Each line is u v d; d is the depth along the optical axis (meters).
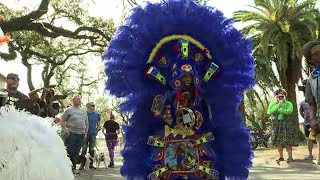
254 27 25.95
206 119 4.83
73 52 30.09
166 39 4.77
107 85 4.74
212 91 4.81
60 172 2.32
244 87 4.85
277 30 25.61
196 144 4.74
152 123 4.86
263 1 25.72
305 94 5.99
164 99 4.76
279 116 12.10
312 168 11.02
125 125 4.85
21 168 2.22
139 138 4.83
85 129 11.00
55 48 29.17
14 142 2.28
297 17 25.50
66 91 42.06
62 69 41.50
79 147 10.87
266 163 13.05
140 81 4.75
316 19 26.17
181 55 4.71
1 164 2.23
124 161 4.84
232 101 4.79
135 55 4.73
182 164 4.73
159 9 4.78
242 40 4.84
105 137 14.45
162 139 4.79
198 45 4.79
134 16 4.78
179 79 4.69
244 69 4.85
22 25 18.55
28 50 24.91
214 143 4.84
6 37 2.61
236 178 4.79
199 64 4.80
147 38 4.76
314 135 6.02
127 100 4.81
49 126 2.53
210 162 4.77
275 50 26.75
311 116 5.91
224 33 4.84
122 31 4.78
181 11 4.78
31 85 31.44
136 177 4.83
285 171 10.78
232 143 4.73
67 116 10.73
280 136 12.12
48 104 8.75
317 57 5.80
